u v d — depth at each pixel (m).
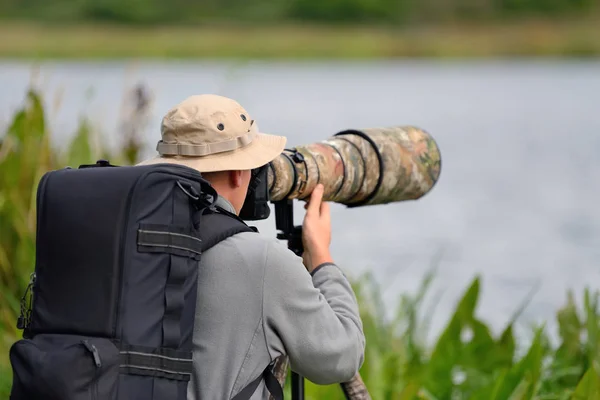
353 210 40.75
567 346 14.14
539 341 12.51
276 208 9.27
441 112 90.88
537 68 185.12
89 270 7.27
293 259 7.81
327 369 7.79
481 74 166.88
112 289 7.20
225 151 7.97
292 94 110.88
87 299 7.23
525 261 30.28
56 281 7.38
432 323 20.53
